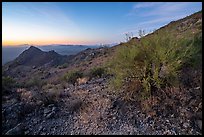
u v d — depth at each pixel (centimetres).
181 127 632
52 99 891
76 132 672
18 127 698
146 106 725
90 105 820
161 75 795
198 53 871
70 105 829
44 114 782
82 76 1571
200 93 734
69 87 1195
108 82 1066
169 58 759
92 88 1040
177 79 765
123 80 861
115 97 837
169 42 806
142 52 822
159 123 661
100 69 1535
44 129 698
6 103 866
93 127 685
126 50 854
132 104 772
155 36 827
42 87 1259
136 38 872
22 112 793
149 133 625
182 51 802
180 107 704
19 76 4156
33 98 906
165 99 744
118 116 720
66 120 745
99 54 5175
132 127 660
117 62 862
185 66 853
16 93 1020
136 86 825
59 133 676
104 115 732
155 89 788
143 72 810
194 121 648
